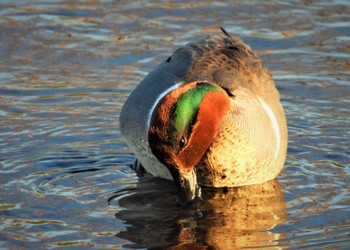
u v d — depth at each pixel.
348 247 9.38
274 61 15.55
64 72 15.09
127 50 15.83
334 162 12.02
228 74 11.38
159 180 11.41
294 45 16.16
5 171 11.50
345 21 17.02
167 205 10.58
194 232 9.80
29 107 13.71
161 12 17.38
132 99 11.54
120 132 11.94
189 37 16.23
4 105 13.75
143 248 9.36
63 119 13.31
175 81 11.25
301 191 11.12
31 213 10.23
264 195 11.03
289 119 13.46
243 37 16.31
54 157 12.01
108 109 13.70
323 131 13.03
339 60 15.60
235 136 10.85
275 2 17.95
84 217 10.17
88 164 11.87
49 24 16.80
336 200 10.77
